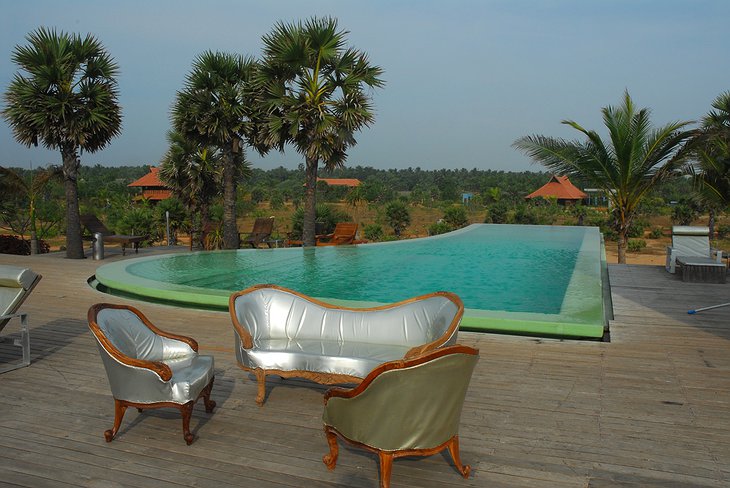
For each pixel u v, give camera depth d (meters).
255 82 14.96
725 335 5.85
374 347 4.21
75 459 3.21
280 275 10.58
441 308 4.09
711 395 4.17
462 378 2.80
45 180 14.10
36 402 4.08
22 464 3.14
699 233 10.63
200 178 18.55
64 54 11.77
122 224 27.22
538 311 7.48
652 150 14.42
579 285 8.57
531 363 4.95
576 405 3.99
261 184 74.69
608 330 6.18
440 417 2.80
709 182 13.09
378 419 2.73
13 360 5.07
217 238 19.17
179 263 11.96
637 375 4.62
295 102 14.79
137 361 3.35
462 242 16.48
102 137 12.55
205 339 5.89
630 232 34.72
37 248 14.95
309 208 15.60
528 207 42.53
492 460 3.19
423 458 3.22
